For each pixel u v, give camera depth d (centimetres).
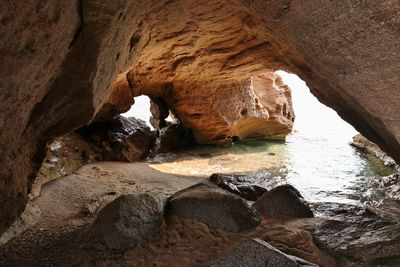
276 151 1343
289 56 696
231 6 628
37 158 523
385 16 322
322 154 1312
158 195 621
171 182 944
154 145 1266
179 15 677
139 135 1200
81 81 429
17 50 296
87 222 637
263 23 556
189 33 778
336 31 364
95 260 497
